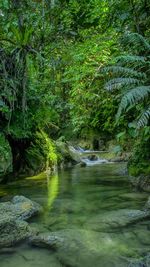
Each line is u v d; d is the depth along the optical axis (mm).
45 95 6754
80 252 2412
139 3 5543
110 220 3182
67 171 7465
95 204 3961
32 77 6359
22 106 5516
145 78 4590
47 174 6828
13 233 2635
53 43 6152
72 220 3273
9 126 5578
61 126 12352
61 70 8086
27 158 6578
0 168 4914
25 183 5621
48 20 5938
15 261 2297
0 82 5129
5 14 5406
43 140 7684
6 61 5246
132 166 5434
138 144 5613
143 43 4793
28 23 5586
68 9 6113
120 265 2174
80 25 6527
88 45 6484
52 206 3881
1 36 5285
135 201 4070
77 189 5012
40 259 2324
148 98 4480
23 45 5031
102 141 11492
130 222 3121
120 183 5488
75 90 7590
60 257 2352
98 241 2615
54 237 2652
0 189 5012
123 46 5863
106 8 6297
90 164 9039
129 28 6086
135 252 2391
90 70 6719
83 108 8352
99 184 5441
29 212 3381
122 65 5273
